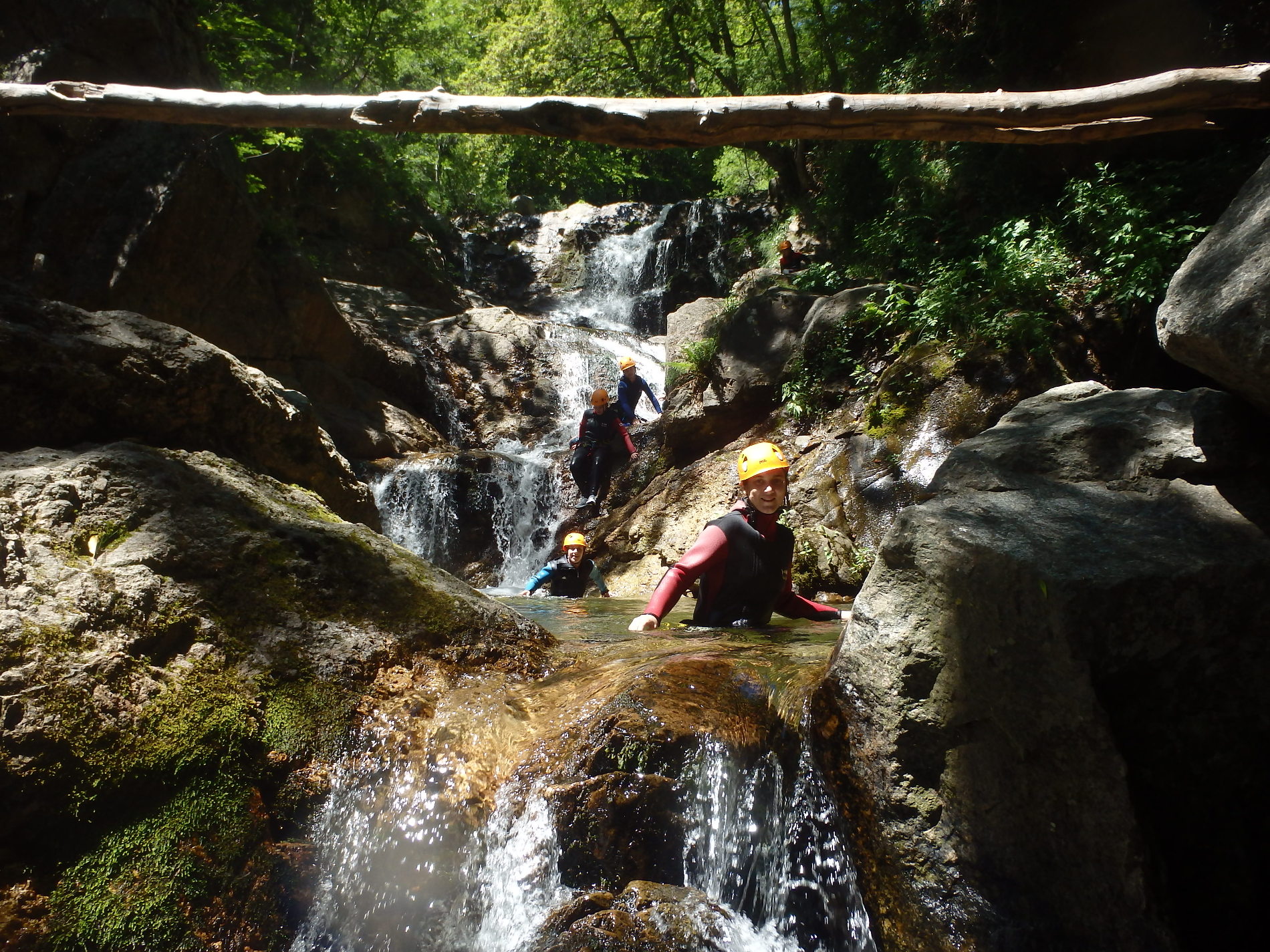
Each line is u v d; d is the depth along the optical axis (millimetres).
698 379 10531
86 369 3168
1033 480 2287
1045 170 10539
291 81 14156
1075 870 1811
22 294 3283
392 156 18109
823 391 8875
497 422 14109
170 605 2551
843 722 2264
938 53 12531
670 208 23016
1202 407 2184
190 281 9789
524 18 24781
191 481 3055
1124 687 1830
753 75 20328
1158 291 7555
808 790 2365
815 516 7742
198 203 9555
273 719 2523
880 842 2117
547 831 2393
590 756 2471
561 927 2184
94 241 8977
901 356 8391
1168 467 2119
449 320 15297
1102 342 7820
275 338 10992
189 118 2936
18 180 8594
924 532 2154
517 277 22281
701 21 20453
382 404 12312
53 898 2012
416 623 3037
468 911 2398
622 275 22359
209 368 3580
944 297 8320
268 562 2906
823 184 16484
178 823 2223
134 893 2102
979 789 1966
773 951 2266
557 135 2711
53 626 2271
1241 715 1796
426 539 10531
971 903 1942
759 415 9750
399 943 2369
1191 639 1799
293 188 16094
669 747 2445
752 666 2842
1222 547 1874
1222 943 1799
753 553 4020
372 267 17078
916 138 2670
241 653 2613
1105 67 10148
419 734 2627
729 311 10664
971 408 7559
